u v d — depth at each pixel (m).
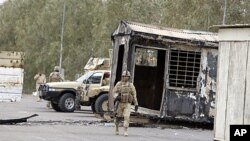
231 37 10.88
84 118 22.98
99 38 50.09
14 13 64.19
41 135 15.70
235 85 10.70
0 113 23.11
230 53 10.89
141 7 45.34
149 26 21.30
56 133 16.50
